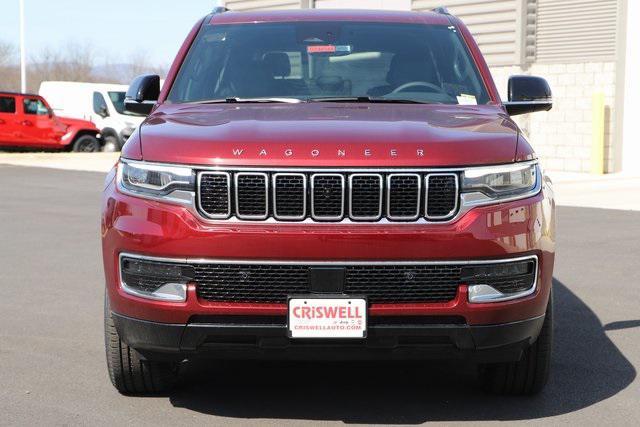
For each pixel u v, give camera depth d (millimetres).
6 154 27000
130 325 4332
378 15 6117
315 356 4215
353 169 4105
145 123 4770
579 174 19344
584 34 19500
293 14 6090
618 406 4703
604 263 9078
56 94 30047
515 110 5590
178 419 4477
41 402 4738
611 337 6188
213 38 5863
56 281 8164
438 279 4145
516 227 4215
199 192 4145
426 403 4742
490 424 4414
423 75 5547
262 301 4137
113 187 4469
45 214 13227
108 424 4395
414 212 4141
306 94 5398
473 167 4176
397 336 4148
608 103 19344
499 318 4199
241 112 4824
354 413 4570
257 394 4887
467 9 21109
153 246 4180
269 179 4109
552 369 5402
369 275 4113
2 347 5848
